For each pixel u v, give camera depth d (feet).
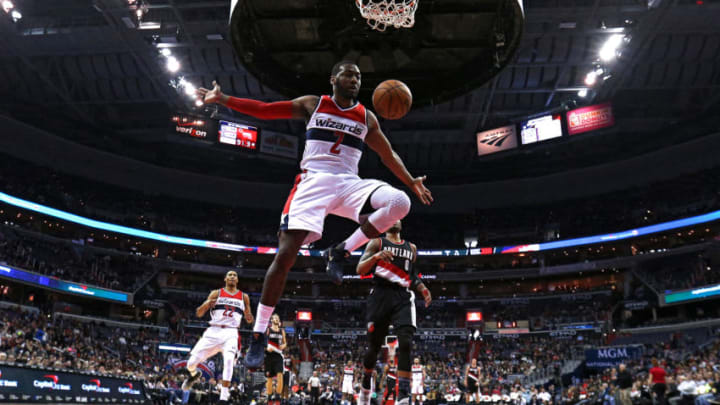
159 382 90.43
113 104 152.35
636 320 147.02
